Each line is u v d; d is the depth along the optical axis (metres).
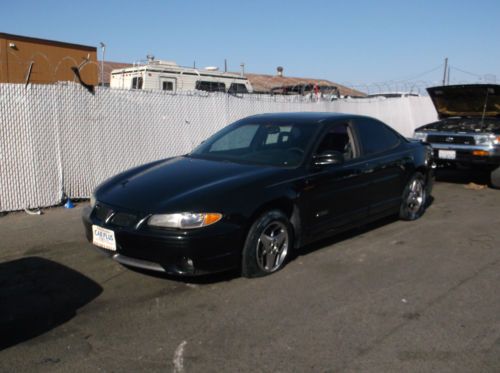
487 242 5.83
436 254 5.38
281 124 5.70
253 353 3.29
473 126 9.91
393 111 15.58
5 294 4.27
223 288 4.37
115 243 4.27
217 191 4.33
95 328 3.65
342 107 13.23
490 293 4.31
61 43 13.05
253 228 4.45
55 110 7.38
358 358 3.23
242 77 16.27
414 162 6.60
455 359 3.21
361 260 5.15
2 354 3.29
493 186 9.41
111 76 15.56
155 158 8.66
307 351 3.32
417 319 3.79
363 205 5.77
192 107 9.16
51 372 3.07
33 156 7.21
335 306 4.02
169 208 4.12
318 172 5.11
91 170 7.84
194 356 3.26
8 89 6.94
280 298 4.17
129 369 3.11
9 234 6.05
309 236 5.08
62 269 4.84
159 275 4.67
